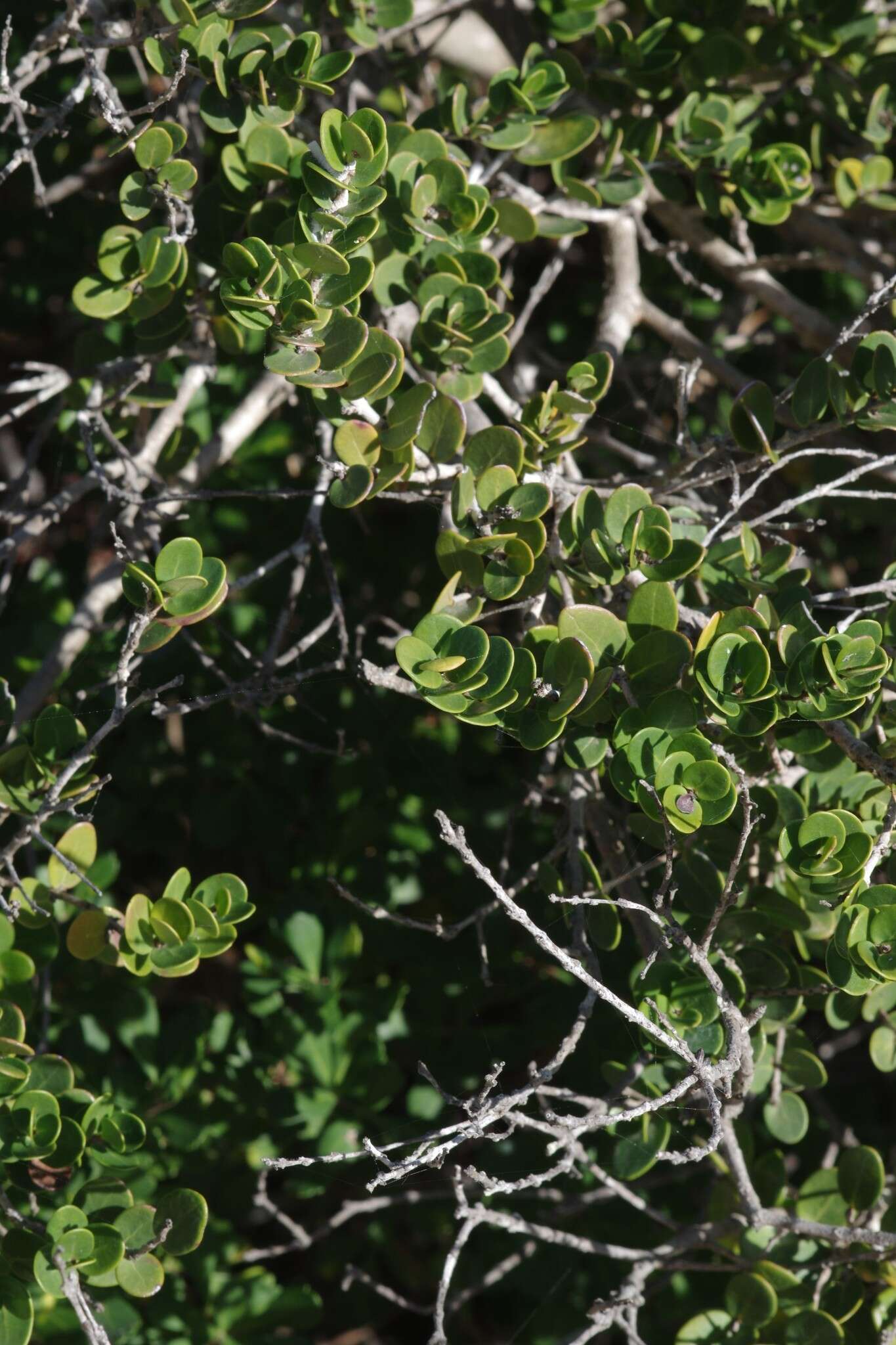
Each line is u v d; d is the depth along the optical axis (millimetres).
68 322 3787
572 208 2395
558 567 1666
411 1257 3312
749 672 1492
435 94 2639
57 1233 1671
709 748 1494
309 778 3336
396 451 1619
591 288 3738
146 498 2037
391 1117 2965
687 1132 2346
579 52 2748
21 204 3477
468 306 1803
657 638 1535
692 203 3014
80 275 3596
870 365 1774
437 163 1799
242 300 1493
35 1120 1713
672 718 1517
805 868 1525
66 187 2896
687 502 2195
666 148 2344
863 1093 3441
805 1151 3193
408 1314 3529
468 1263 3092
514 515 1598
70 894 1859
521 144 2035
